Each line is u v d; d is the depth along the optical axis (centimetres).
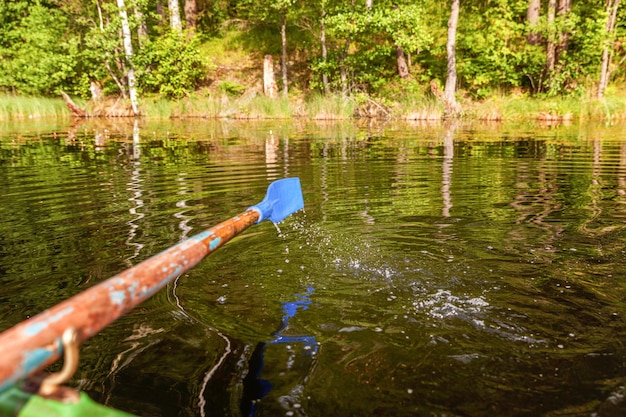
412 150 805
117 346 194
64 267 275
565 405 156
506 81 1781
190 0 2147
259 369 177
